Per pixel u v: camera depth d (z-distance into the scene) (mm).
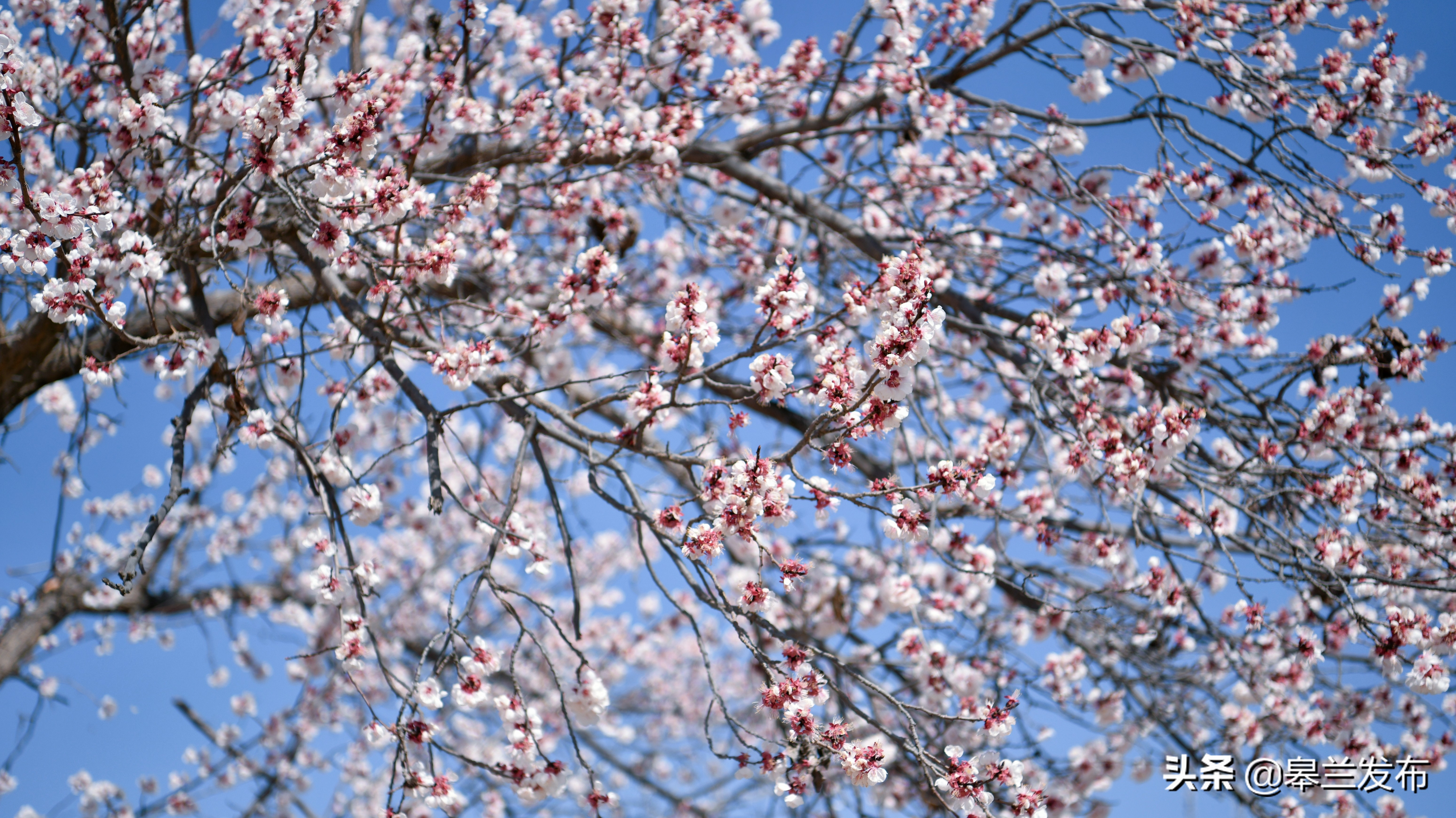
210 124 4453
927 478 4348
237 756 8391
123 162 4062
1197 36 4840
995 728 3250
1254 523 4211
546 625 8789
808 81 5266
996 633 5426
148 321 5074
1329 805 4781
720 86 4992
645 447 3715
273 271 4410
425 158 4418
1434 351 4438
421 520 8656
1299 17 4793
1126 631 5207
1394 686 4863
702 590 3412
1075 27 4973
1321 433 4379
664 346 3217
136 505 8266
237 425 4008
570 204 4875
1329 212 4805
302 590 9055
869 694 5172
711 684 3447
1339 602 4074
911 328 2727
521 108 4695
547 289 5664
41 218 3031
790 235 6605
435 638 3539
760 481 2992
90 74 4613
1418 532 4461
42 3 4504
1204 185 4879
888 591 5020
